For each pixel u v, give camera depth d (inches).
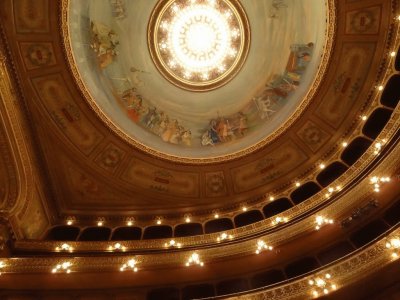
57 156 608.4
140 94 715.4
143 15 698.8
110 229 605.9
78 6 572.7
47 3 520.7
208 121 751.7
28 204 522.0
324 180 606.2
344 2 540.1
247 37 726.5
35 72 549.3
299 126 644.7
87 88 599.2
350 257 361.7
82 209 623.8
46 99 574.9
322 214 461.4
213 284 455.2
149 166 673.0
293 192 624.7
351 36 557.0
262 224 518.6
